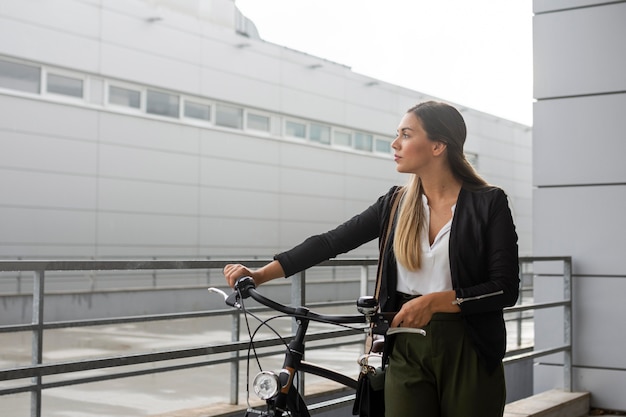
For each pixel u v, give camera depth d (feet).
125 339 39.99
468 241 7.84
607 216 20.07
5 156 60.64
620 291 19.83
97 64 66.49
